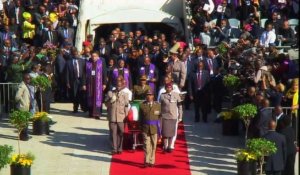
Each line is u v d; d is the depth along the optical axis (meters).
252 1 34.84
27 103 25.88
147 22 36.12
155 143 22.61
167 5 36.69
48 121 26.08
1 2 35.47
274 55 26.77
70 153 24.05
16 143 24.98
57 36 34.34
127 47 30.72
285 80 25.39
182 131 26.55
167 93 23.80
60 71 29.67
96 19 35.84
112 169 22.42
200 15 34.53
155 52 29.48
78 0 37.47
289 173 20.67
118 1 36.47
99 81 28.34
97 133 26.52
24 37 35.09
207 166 22.69
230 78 26.02
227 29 33.09
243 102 24.66
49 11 35.97
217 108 28.08
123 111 23.72
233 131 25.89
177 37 35.00
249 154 20.53
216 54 29.52
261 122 21.75
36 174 21.84
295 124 22.61
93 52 28.88
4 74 29.69
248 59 26.52
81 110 29.80
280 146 20.16
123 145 24.45
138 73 28.91
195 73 27.61
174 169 22.41
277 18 32.91
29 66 28.83
